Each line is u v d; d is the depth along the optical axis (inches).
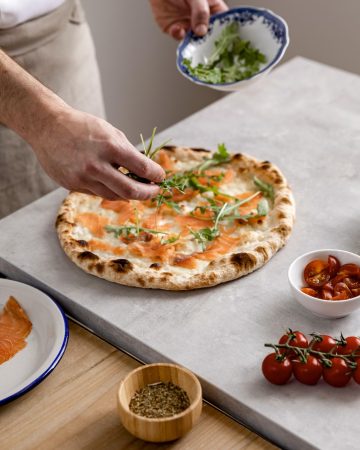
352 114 52.1
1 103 38.9
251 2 79.3
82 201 44.1
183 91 84.0
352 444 30.4
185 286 38.0
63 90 53.2
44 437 32.1
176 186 40.9
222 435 31.8
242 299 37.6
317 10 74.4
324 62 76.9
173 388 32.7
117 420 32.6
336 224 42.1
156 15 54.5
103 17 72.3
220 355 34.6
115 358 35.6
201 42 50.9
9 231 43.1
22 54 50.1
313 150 48.5
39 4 49.6
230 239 40.9
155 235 41.4
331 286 36.2
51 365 34.0
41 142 37.4
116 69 76.2
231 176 45.3
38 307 37.8
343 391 32.6
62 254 41.3
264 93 55.1
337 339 34.6
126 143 36.5
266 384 33.1
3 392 34.0
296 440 31.0
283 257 40.1
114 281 38.8
